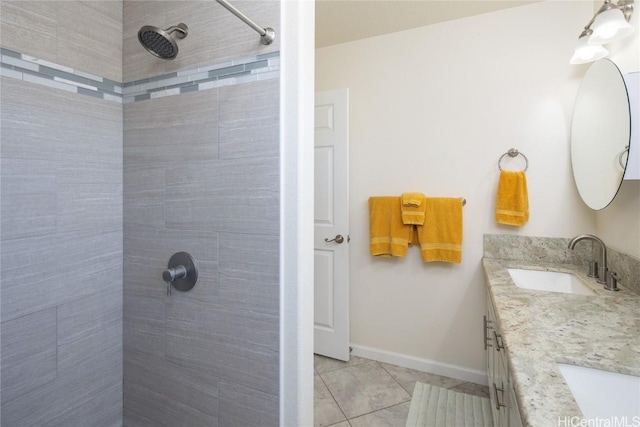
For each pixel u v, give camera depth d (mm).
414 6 1897
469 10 1941
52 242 1094
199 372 1172
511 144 1931
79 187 1171
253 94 1056
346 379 2049
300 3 996
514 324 959
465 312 2064
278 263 1021
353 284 2369
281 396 1034
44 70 1060
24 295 1021
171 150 1208
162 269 1238
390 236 2168
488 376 1737
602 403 716
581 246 1784
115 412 1324
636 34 1323
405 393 1901
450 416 1685
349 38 2283
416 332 2193
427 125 2135
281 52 1011
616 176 1317
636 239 1277
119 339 1331
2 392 973
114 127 1290
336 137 2246
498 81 1952
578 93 1744
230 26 1092
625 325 941
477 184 2016
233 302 1100
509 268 1764
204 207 1146
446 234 2023
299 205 1005
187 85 1173
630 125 1199
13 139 984
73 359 1163
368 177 2307
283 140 1021
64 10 1114
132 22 1294
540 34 1856
